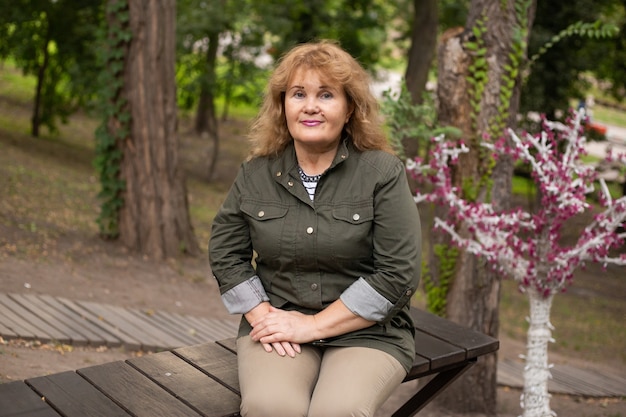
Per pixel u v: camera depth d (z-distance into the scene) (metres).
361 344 2.75
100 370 2.83
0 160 13.64
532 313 4.65
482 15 5.70
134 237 9.87
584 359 10.15
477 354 3.33
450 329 3.52
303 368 2.68
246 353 2.77
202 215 14.52
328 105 2.72
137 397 2.63
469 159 5.75
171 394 2.70
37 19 16.47
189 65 18.19
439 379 3.39
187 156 21.48
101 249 9.56
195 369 2.93
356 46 21.22
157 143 9.88
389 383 2.67
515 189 21.25
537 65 15.51
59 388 2.65
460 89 5.74
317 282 2.78
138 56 9.72
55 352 5.32
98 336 5.85
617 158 4.65
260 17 18.16
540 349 4.64
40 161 14.95
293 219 2.76
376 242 2.75
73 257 8.84
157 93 9.86
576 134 4.33
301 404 2.54
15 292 6.79
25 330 5.50
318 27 20.42
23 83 24.89
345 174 2.78
